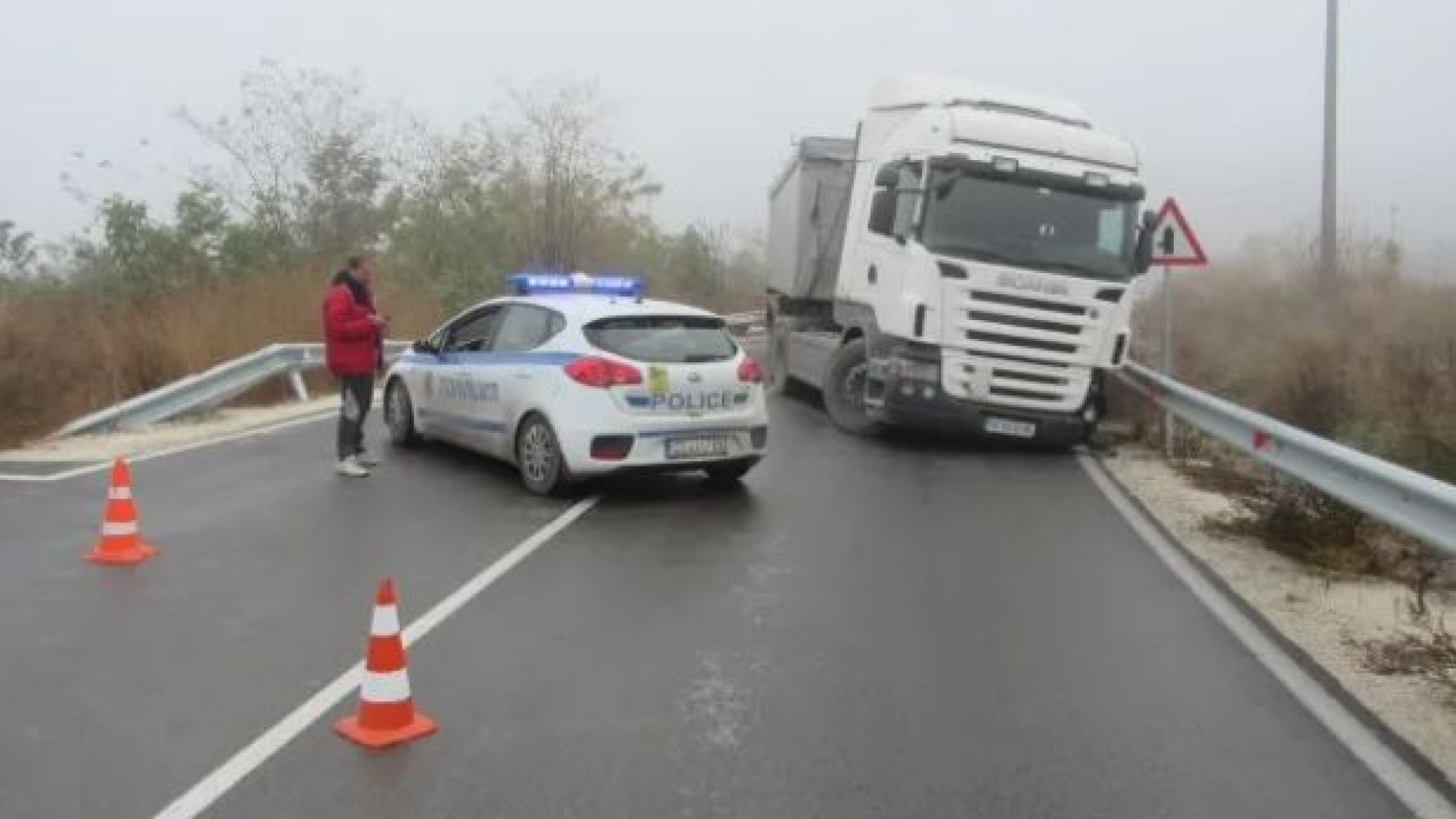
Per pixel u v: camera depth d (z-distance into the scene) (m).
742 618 6.93
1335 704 5.77
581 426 9.99
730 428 10.55
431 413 12.05
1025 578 8.05
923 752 5.07
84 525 8.90
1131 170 13.70
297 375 17.42
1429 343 15.91
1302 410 14.60
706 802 4.57
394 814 4.42
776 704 5.59
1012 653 6.43
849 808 4.55
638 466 10.12
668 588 7.54
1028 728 5.37
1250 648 6.65
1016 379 13.35
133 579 7.52
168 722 5.25
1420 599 7.28
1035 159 13.33
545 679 5.86
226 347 16.81
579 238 34.12
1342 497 8.21
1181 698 5.80
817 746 5.11
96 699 5.50
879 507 10.31
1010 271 13.10
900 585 7.75
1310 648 6.67
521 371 10.55
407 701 5.16
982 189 13.22
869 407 14.30
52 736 5.09
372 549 8.38
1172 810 4.59
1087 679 6.05
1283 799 4.70
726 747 5.09
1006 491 11.37
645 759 4.95
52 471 11.04
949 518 9.96
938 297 13.13
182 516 9.30
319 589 7.35
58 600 7.04
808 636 6.62
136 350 15.53
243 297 18.88
